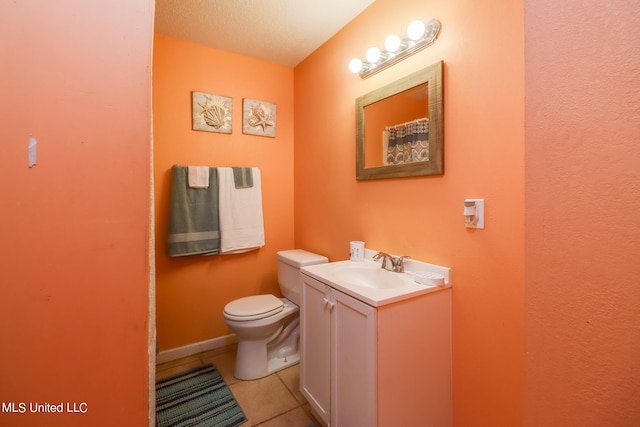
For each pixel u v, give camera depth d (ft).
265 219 7.96
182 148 6.87
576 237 1.79
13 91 1.84
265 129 7.84
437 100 4.23
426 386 4.00
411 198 4.79
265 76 7.84
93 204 2.01
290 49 7.22
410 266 4.72
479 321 3.85
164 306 6.80
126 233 2.10
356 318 3.87
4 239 1.84
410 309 3.83
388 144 5.13
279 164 8.14
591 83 1.71
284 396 5.61
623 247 1.60
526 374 2.07
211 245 7.00
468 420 4.03
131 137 2.10
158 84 6.57
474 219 3.84
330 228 6.83
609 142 1.64
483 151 3.74
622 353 1.61
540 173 1.96
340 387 4.21
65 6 1.94
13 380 1.89
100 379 2.06
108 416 2.08
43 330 1.93
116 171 2.06
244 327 5.80
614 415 1.65
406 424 3.84
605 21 1.65
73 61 1.95
